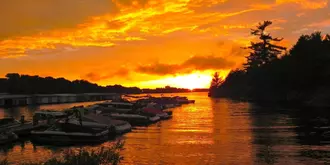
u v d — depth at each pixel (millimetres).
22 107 105125
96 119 39844
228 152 28344
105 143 34250
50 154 29328
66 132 34875
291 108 79625
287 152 27812
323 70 92750
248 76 159500
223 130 42000
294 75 102750
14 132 36594
